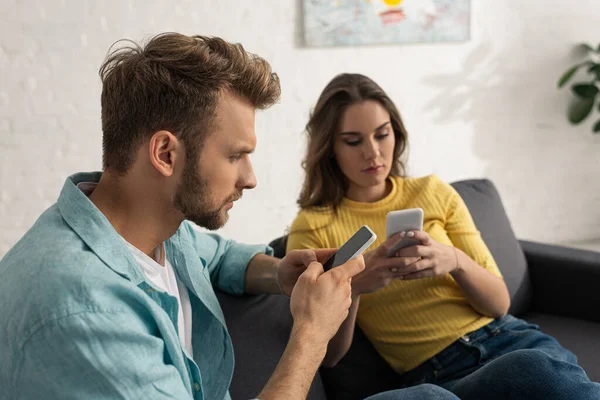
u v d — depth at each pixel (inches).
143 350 38.0
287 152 140.3
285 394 42.3
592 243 165.8
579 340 80.4
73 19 118.3
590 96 153.4
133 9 122.3
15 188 120.5
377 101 72.6
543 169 161.6
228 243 64.6
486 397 57.8
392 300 70.9
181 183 42.6
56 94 119.8
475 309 71.3
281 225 143.4
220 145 42.4
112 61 43.9
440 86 148.9
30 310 36.0
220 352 52.2
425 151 151.0
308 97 139.0
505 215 90.9
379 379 72.4
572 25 155.9
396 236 62.8
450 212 75.1
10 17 114.3
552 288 89.4
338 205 74.2
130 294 39.0
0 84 115.9
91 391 36.2
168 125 41.3
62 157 122.5
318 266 49.3
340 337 65.5
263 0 131.6
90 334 36.0
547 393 55.1
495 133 156.1
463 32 145.4
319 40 135.9
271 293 60.6
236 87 42.5
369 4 137.4
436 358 68.9
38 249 38.8
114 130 42.0
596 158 164.6
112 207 43.6
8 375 36.5
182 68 41.1
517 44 153.3
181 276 50.9
